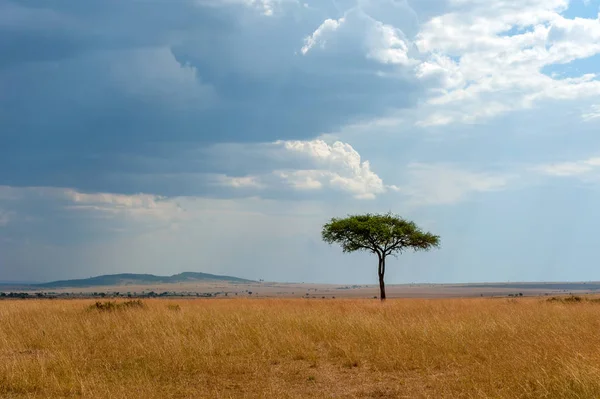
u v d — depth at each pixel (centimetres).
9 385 1091
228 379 1172
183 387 1093
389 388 1083
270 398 1005
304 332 1770
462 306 2964
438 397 998
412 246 4597
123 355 1416
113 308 2689
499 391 988
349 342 1521
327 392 1059
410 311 2594
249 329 1777
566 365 1075
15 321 2117
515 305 3058
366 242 4544
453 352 1389
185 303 3481
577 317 2081
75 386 1073
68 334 1753
